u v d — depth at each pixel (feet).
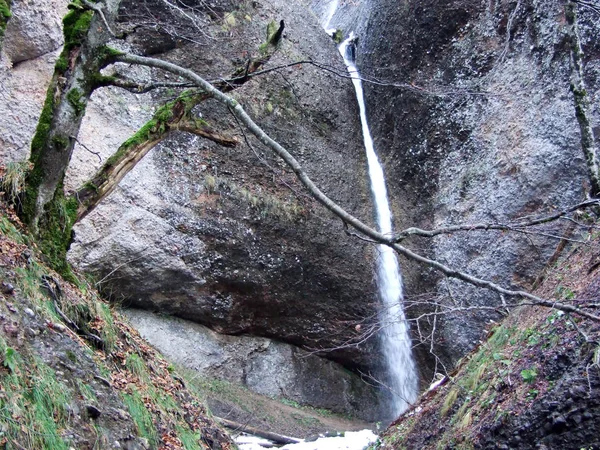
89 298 17.53
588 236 26.27
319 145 45.85
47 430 11.61
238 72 19.72
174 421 16.75
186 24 39.58
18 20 31.48
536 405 16.43
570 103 37.09
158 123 18.76
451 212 42.98
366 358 44.01
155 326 37.09
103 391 13.98
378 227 46.42
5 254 14.80
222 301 39.50
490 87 42.39
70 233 17.79
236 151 40.65
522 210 38.91
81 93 17.74
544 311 21.84
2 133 30.63
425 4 46.73
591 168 19.58
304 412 39.68
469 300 40.01
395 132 48.26
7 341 12.55
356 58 55.77
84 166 33.27
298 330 42.42
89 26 17.75
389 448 25.50
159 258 36.24
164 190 37.01
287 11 50.11
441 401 23.68
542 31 39.34
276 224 40.93
